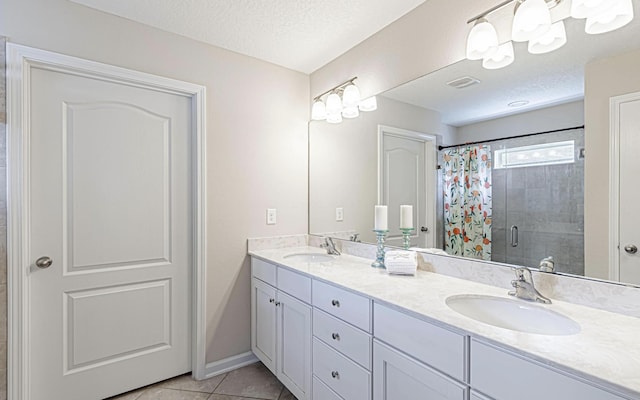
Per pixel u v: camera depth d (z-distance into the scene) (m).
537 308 1.17
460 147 1.60
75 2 1.68
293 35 2.03
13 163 1.53
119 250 1.88
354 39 2.09
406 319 1.16
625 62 1.10
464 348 0.97
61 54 1.64
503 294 1.30
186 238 2.09
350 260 2.04
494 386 0.90
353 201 2.19
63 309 1.72
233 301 2.23
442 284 1.46
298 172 2.54
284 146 2.46
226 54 2.19
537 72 1.32
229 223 2.20
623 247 1.10
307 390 1.70
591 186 1.18
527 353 0.82
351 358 1.41
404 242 1.86
